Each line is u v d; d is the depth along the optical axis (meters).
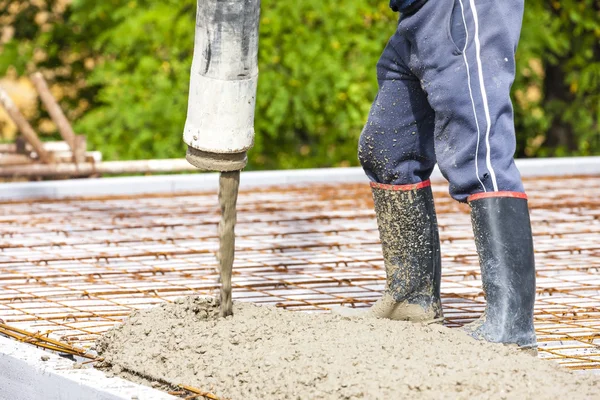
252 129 6.93
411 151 7.43
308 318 7.16
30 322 8.20
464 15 6.75
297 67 24.03
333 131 25.89
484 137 6.69
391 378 5.79
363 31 24.91
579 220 13.09
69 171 17.53
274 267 10.45
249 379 6.11
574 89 27.41
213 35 6.71
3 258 10.91
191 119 6.89
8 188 14.80
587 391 5.69
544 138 29.27
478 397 5.57
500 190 6.72
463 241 11.90
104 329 7.98
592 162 17.05
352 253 11.21
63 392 6.17
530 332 6.75
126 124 24.81
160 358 6.61
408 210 7.48
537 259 10.84
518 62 25.75
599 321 8.21
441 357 6.11
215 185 15.80
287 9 24.17
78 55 28.81
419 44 6.89
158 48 25.44
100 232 12.46
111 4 26.03
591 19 26.92
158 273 10.21
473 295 9.07
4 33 30.08
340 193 15.34
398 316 7.61
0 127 31.25
